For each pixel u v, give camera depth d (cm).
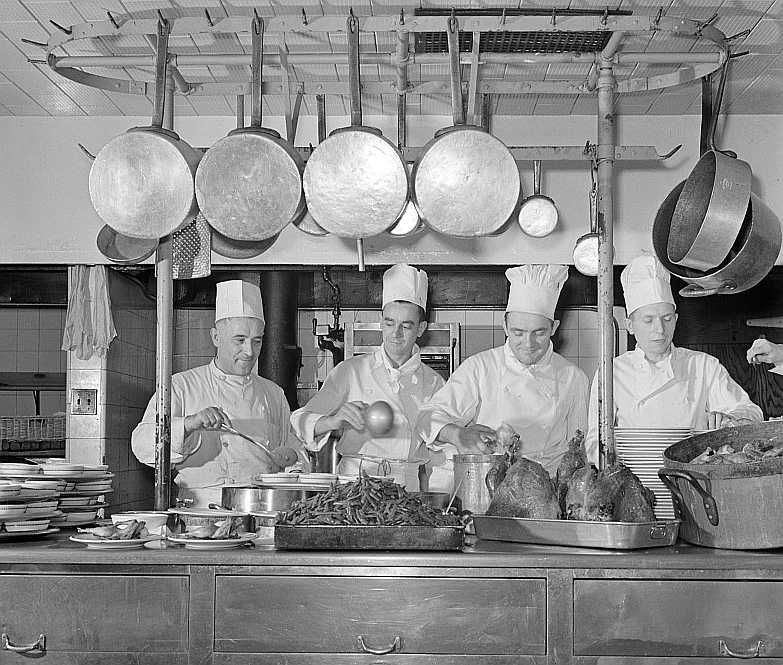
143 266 494
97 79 332
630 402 402
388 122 486
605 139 299
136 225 265
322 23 271
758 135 477
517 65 362
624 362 409
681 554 234
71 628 234
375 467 404
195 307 537
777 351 381
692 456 272
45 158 486
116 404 495
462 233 265
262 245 363
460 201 262
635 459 290
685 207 320
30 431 530
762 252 305
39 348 583
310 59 314
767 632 229
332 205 263
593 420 338
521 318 395
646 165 482
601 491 246
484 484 287
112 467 487
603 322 289
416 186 262
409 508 244
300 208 290
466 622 230
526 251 485
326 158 262
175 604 233
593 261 420
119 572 235
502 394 401
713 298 484
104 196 263
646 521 246
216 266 494
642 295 395
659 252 325
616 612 230
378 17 271
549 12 274
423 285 427
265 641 232
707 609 229
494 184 260
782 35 375
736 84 431
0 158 486
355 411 374
